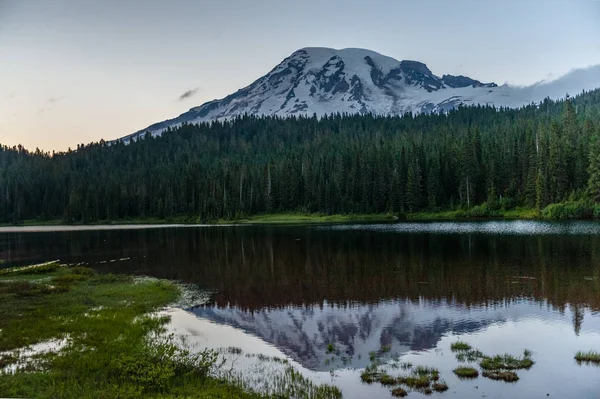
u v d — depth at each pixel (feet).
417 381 53.47
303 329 79.41
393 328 77.25
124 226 451.12
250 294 111.55
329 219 417.69
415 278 120.26
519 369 56.90
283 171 482.28
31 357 63.62
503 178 375.86
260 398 49.62
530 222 276.41
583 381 53.06
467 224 289.94
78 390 50.26
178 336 76.79
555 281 108.47
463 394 50.37
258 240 244.01
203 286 123.75
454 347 65.98
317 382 55.21
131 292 114.21
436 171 402.93
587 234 200.95
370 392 51.83
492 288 104.12
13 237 315.99
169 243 246.27
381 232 257.75
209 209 479.41
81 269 151.23
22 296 108.37
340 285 116.57
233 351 68.13
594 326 74.23
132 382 52.90
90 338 73.10
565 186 307.37
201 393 49.42
